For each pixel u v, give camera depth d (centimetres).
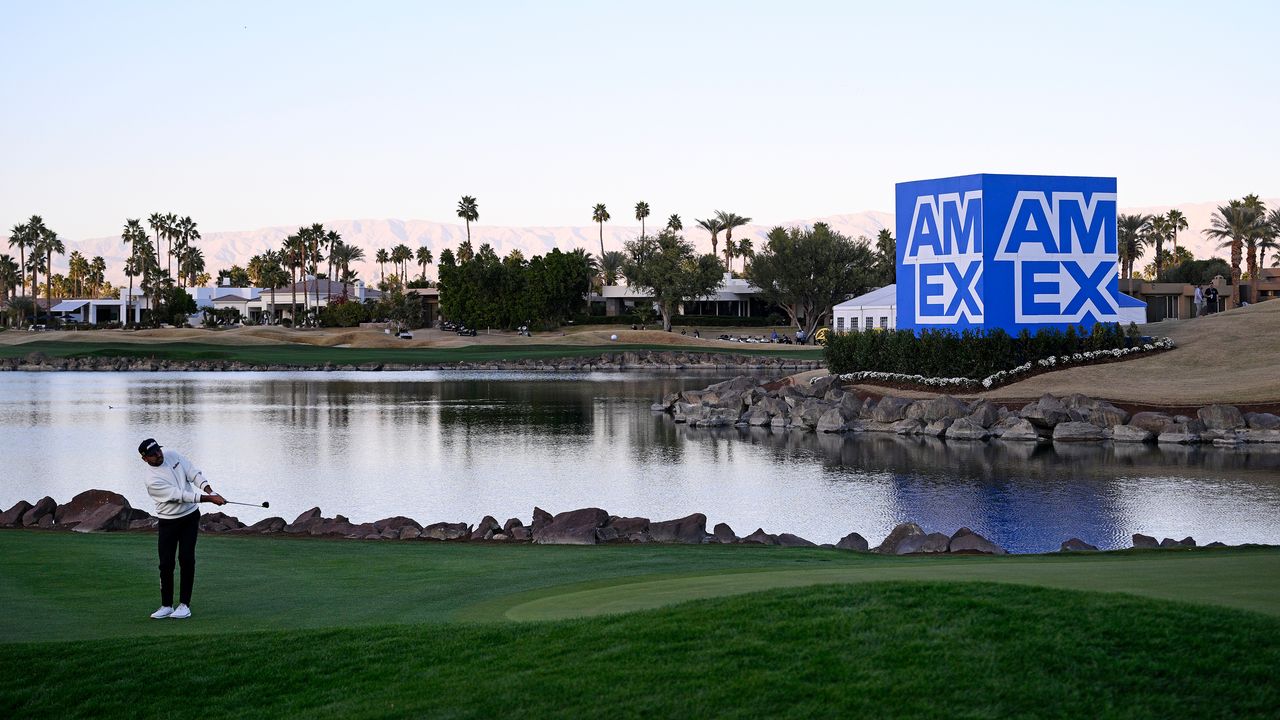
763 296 14638
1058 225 5434
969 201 5372
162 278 19938
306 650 934
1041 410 4584
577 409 6044
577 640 886
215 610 1186
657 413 5791
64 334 14088
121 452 4147
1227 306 9956
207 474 3472
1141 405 4647
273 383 8581
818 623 863
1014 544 2288
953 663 757
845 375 5825
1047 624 827
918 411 4831
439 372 10169
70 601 1226
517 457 3928
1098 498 2939
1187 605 878
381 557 1603
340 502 2927
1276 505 2797
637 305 16012
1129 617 839
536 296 14875
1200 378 5041
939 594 934
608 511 2759
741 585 1216
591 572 1466
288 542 1764
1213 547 1758
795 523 2570
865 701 706
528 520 2634
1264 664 737
